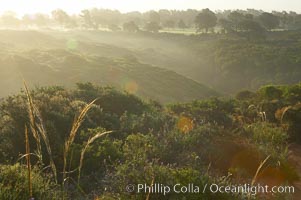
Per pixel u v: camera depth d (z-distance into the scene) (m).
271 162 7.48
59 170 6.53
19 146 7.43
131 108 13.23
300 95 17.47
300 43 116.31
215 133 8.86
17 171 5.28
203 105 15.74
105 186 5.54
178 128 9.12
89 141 3.23
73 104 10.69
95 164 6.69
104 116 10.46
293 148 10.23
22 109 8.83
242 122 12.30
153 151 7.21
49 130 7.76
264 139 9.31
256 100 18.39
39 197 4.71
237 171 6.82
